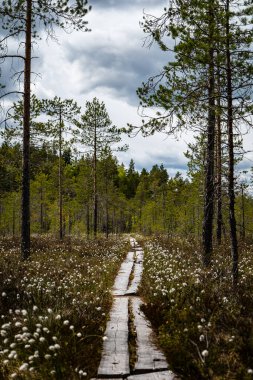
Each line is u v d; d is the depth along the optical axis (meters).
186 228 37.16
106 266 15.23
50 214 47.28
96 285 11.46
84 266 15.22
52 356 5.76
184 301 8.43
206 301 8.31
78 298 9.24
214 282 9.91
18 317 7.45
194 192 33.47
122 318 8.61
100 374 5.73
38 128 24.52
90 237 36.78
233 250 10.12
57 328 6.80
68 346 6.29
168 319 7.81
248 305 7.97
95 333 7.27
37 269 12.66
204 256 13.40
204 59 9.84
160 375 5.71
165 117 10.30
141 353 6.56
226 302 8.15
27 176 15.38
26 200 15.30
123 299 10.76
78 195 43.56
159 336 7.16
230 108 9.97
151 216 56.72
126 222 86.19
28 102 15.48
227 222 22.34
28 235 15.29
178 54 10.03
